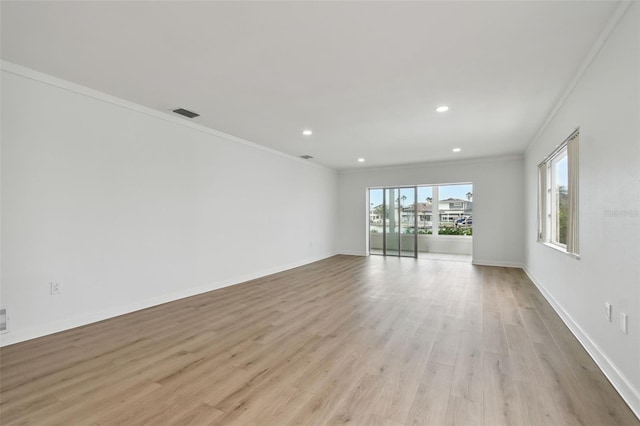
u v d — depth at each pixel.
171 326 3.31
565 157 3.73
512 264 6.86
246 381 2.22
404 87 3.21
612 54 2.17
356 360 2.53
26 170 2.89
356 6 1.98
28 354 2.62
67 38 2.37
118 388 2.12
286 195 6.68
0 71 2.73
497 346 2.78
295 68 2.83
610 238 2.23
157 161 4.05
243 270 5.47
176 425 1.75
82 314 3.29
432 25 2.18
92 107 3.38
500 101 3.56
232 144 5.24
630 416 1.82
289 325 3.34
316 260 7.85
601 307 2.39
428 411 1.88
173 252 4.26
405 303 4.14
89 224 3.35
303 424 1.76
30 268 2.92
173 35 2.33
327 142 5.60
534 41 2.37
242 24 2.18
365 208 8.66
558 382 2.18
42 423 1.77
